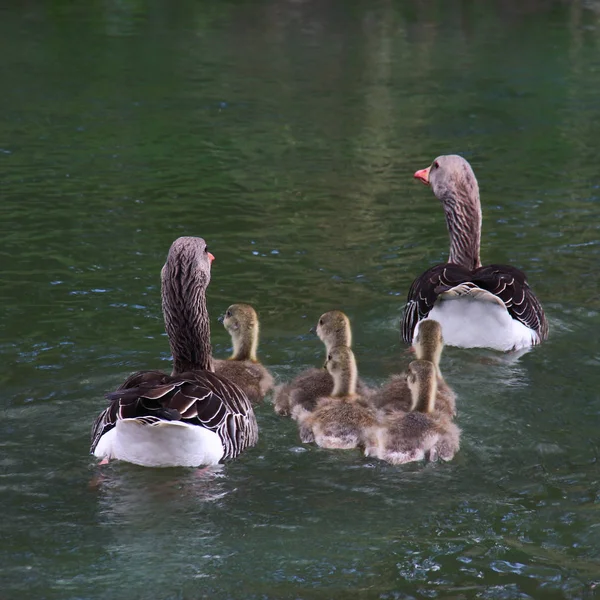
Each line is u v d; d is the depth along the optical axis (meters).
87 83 26.58
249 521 8.03
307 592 7.13
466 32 34.53
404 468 8.98
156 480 8.63
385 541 7.77
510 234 15.95
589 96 25.58
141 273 14.10
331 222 16.56
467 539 7.82
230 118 23.31
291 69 28.80
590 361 11.45
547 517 8.13
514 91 26.22
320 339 11.93
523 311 11.69
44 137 21.41
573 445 9.41
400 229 16.27
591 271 14.41
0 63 28.81
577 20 36.47
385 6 39.69
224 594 7.09
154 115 23.42
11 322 12.31
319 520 8.07
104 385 10.66
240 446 9.23
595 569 7.45
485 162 20.08
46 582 7.18
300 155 20.53
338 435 9.43
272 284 13.91
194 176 18.97
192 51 31.08
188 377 9.04
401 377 10.85
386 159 20.30
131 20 36.16
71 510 8.17
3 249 14.91
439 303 11.67
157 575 7.30
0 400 10.25
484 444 9.45
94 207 17.03
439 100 25.28
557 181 18.77
